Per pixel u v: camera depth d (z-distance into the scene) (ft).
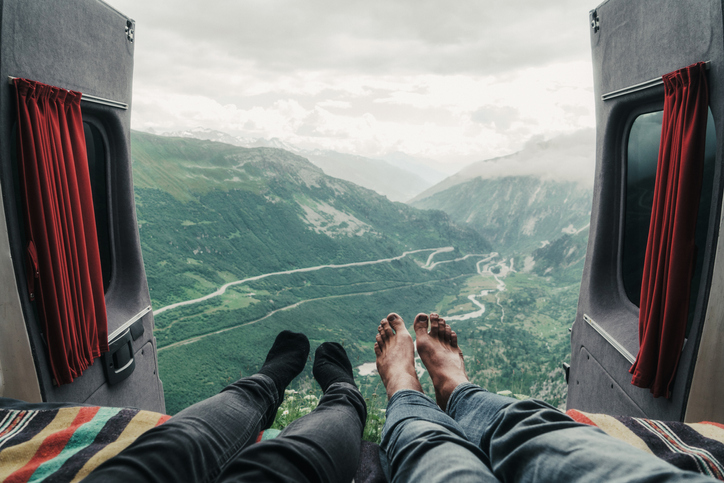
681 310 2.87
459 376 2.94
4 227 2.71
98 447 1.77
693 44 2.85
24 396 2.87
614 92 3.90
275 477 1.17
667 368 2.97
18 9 2.70
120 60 3.97
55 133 3.05
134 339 4.19
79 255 3.31
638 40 3.53
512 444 1.36
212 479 1.38
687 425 2.12
